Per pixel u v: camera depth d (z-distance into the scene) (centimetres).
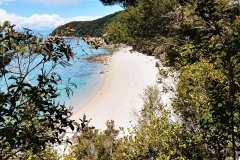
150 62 3722
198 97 578
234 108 282
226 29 312
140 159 637
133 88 2530
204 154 514
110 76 3284
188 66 638
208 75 532
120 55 4934
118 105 2097
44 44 219
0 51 208
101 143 971
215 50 272
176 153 591
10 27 210
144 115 889
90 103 2278
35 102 210
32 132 212
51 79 222
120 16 1511
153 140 622
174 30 529
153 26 677
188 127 645
